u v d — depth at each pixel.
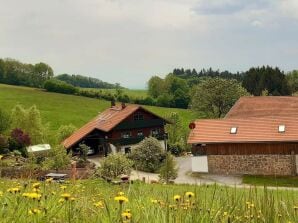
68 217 3.56
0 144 57.44
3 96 121.75
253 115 60.31
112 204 4.54
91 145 66.50
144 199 4.70
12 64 149.00
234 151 47.59
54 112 108.94
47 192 5.09
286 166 45.22
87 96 130.50
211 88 76.12
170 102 125.00
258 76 110.88
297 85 109.56
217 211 3.64
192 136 49.66
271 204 3.86
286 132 45.56
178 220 3.43
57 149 39.16
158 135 69.50
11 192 4.66
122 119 65.31
